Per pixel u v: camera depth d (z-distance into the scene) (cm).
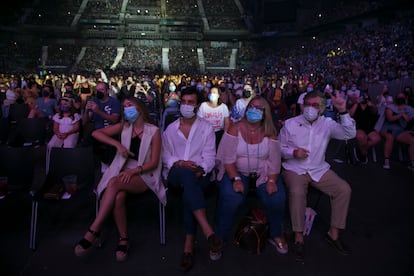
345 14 4622
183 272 303
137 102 348
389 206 457
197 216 305
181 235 370
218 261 322
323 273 306
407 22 3148
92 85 1455
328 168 358
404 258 332
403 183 554
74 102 820
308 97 350
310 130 357
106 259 321
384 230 390
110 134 358
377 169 638
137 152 349
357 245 356
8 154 374
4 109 916
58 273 296
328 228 394
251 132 341
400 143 702
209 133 360
